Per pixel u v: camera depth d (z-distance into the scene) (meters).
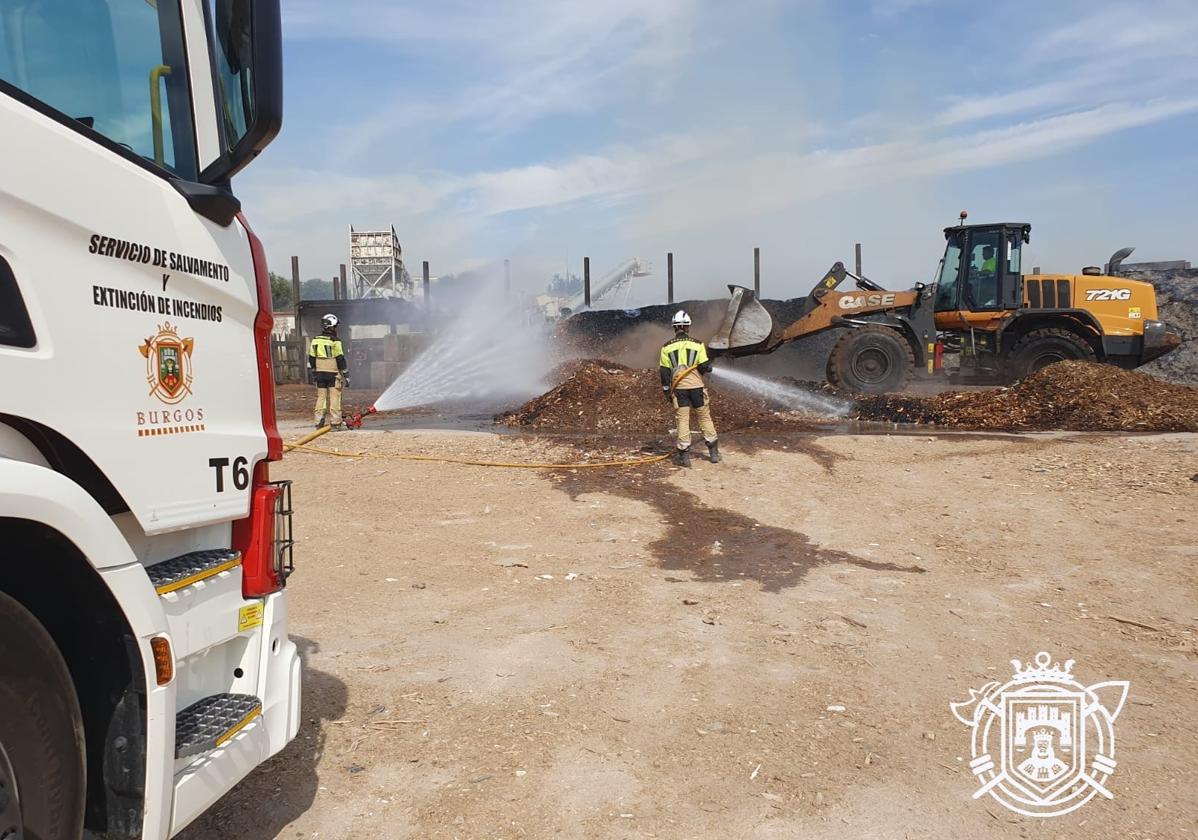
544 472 10.48
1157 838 3.15
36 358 2.14
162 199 2.58
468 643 5.17
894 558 7.00
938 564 6.79
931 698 4.36
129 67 2.68
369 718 4.12
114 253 2.38
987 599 5.92
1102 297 16.80
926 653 4.96
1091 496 8.64
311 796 3.40
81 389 2.27
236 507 2.86
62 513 2.09
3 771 1.97
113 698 2.32
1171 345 16.48
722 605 5.86
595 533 7.93
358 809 3.31
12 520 2.02
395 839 3.12
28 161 2.13
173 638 2.48
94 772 2.35
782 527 8.03
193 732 2.53
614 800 3.39
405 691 4.44
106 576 2.20
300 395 24.80
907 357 16.36
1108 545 7.11
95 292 2.32
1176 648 4.99
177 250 2.62
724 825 3.23
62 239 2.22
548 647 5.09
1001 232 16.72
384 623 5.55
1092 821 3.26
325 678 4.62
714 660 4.87
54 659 2.13
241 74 2.77
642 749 3.81
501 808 3.33
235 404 2.90
